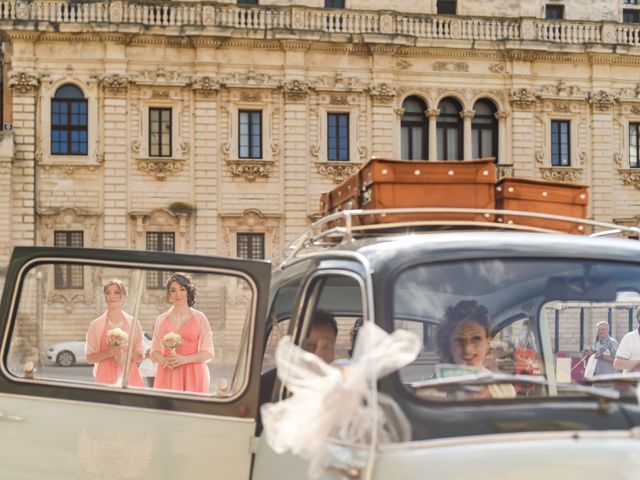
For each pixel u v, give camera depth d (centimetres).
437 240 411
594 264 412
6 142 3878
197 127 4031
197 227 4025
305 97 4097
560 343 512
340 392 317
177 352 534
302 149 4091
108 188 3966
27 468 482
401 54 4188
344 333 529
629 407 349
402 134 4216
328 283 475
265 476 432
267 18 4078
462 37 4234
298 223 4088
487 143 4303
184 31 3956
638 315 543
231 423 462
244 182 4062
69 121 3959
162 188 4012
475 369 391
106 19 3953
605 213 4356
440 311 399
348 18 4147
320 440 321
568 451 321
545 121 4316
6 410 486
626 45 4319
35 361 494
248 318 479
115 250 510
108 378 512
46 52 3931
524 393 379
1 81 4194
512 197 562
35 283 504
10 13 3919
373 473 321
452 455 319
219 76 4041
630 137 4422
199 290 506
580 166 4344
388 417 332
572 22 4331
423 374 406
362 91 4138
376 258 396
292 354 325
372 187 540
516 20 4291
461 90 4244
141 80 3978
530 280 409
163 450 468
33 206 3919
